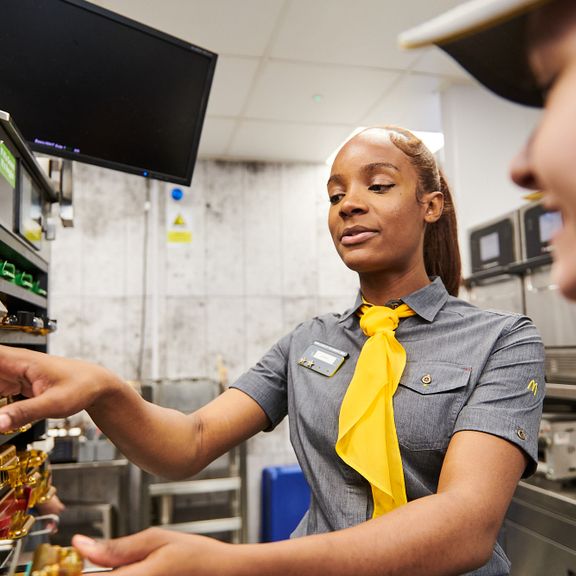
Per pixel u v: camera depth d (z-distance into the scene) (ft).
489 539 1.89
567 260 0.70
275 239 12.81
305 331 3.57
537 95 0.80
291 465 12.23
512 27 0.72
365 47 8.21
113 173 12.01
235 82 9.11
